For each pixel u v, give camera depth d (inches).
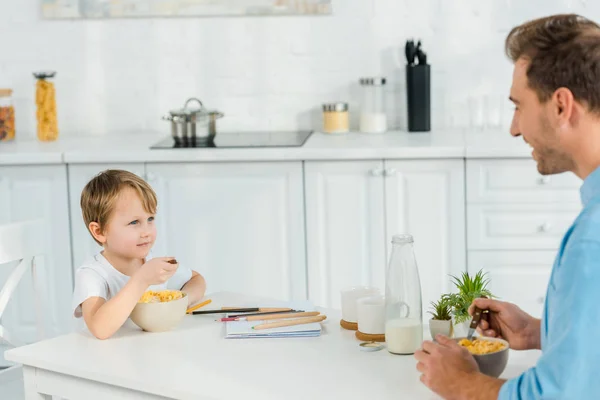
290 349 80.2
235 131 177.6
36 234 105.4
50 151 154.8
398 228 151.6
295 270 155.2
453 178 149.0
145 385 72.4
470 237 150.2
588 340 56.6
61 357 79.8
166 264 85.8
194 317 92.0
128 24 177.0
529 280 150.3
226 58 176.2
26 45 178.2
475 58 171.3
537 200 147.9
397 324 78.1
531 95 63.0
